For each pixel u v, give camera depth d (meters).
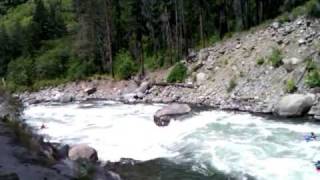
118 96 47.78
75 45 62.66
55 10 84.00
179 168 21.28
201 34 48.84
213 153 22.95
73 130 31.48
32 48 70.31
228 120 29.88
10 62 69.25
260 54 38.56
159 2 53.72
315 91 30.91
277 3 46.69
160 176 20.30
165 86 44.22
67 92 54.41
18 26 73.62
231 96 36.09
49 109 43.81
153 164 22.14
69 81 58.12
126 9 57.38
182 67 45.06
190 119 30.64
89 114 38.44
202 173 20.33
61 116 38.56
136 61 54.03
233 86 37.12
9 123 15.38
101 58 58.00
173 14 52.47
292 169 19.41
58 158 15.38
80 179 12.72
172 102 40.66
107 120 34.53
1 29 75.94
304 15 39.28
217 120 30.05
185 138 26.33
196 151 23.64
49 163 12.91
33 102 51.72
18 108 17.42
